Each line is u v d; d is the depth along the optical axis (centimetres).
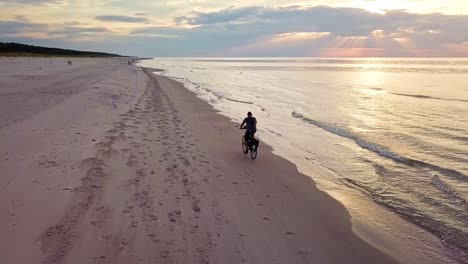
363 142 1636
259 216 824
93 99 2078
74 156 1052
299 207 900
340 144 1617
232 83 4994
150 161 1106
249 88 4247
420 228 841
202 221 766
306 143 1628
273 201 922
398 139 1738
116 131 1412
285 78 6353
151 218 752
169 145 1322
